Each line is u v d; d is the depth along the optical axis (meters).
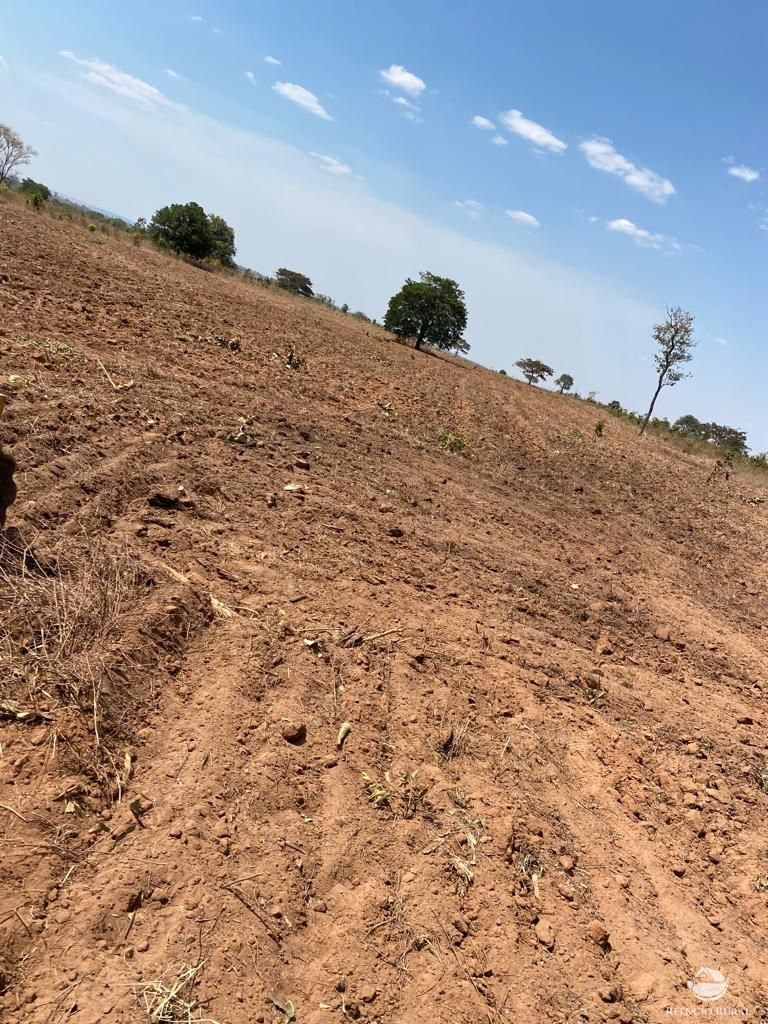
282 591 4.61
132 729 3.13
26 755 2.78
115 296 12.42
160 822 2.76
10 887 2.34
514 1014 2.55
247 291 28.83
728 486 18.38
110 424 6.04
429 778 3.53
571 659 5.29
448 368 27.50
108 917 2.36
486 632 5.16
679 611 7.20
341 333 25.03
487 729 4.06
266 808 3.00
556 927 2.97
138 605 3.78
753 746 4.93
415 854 3.07
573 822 3.64
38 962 2.18
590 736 4.40
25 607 3.41
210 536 4.94
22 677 3.08
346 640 4.33
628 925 3.11
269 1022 2.25
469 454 11.07
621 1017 2.68
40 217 25.20
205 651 3.78
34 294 10.16
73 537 4.18
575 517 9.52
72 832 2.60
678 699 5.30
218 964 2.34
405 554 6.00
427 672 4.36
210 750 3.15
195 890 2.55
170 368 8.73
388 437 9.98
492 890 3.02
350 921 2.68
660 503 12.45
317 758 3.38
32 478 4.58
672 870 3.56
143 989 2.19
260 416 8.19
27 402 5.77
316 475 7.07
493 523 7.85
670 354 25.91
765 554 11.07
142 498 5.08
